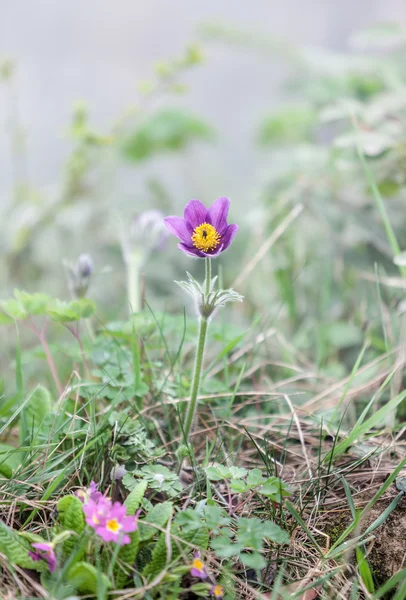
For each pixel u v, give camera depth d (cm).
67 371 107
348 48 244
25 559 79
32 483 86
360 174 126
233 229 84
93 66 240
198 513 82
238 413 100
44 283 157
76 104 152
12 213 168
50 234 156
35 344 126
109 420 89
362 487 88
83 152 161
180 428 90
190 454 88
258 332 114
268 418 99
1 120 226
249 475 83
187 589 79
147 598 77
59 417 90
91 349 99
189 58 151
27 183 179
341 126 159
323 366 112
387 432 95
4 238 164
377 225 120
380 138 112
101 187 171
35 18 232
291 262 125
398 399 88
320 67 147
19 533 80
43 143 234
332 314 120
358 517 82
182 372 100
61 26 235
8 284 158
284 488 84
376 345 108
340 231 121
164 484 84
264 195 142
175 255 143
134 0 239
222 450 93
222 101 253
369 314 117
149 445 88
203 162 229
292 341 118
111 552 80
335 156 123
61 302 96
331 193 125
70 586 78
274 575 82
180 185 222
